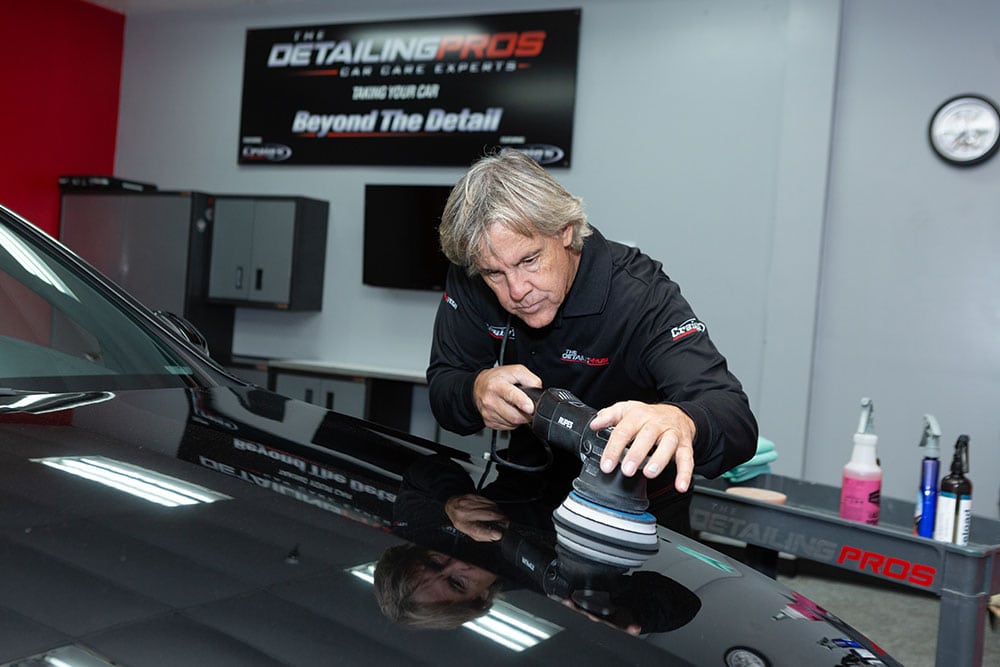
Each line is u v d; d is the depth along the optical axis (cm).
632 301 143
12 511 70
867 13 399
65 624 57
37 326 124
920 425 395
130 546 68
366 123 509
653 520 98
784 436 410
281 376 496
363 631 62
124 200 525
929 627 308
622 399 157
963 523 201
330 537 78
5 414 93
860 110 402
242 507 80
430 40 491
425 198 482
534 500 104
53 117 549
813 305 404
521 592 74
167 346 134
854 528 207
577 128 461
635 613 76
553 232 119
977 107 379
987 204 382
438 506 94
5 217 142
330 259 525
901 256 397
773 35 418
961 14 384
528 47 467
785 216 409
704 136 433
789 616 86
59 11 546
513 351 156
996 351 383
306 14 530
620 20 451
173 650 56
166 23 570
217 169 557
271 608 63
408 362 507
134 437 93
